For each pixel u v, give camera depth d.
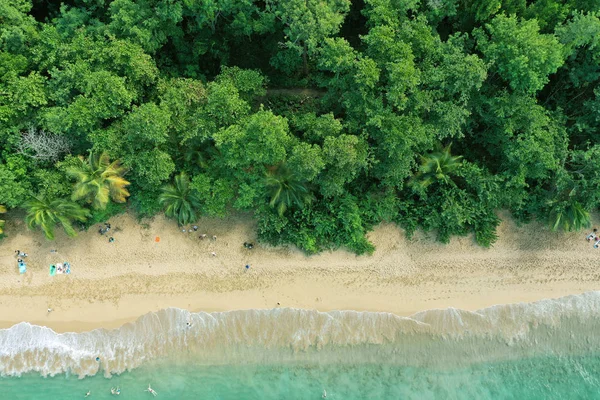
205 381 34.34
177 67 34.41
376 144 31.48
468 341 34.69
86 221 34.56
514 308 34.91
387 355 34.50
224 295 35.19
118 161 30.55
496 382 34.53
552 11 29.95
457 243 35.34
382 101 29.86
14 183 30.59
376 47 28.53
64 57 29.95
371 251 35.25
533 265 35.34
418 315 34.75
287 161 29.89
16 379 34.06
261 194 32.75
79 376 34.00
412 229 35.16
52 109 29.47
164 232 35.44
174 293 35.22
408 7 29.00
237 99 29.89
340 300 35.19
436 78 28.61
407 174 31.47
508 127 30.16
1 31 29.47
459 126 29.97
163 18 29.72
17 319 34.94
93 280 35.22
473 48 31.78
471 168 32.78
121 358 34.19
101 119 30.50
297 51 32.31
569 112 33.88
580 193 32.28
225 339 34.50
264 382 34.44
